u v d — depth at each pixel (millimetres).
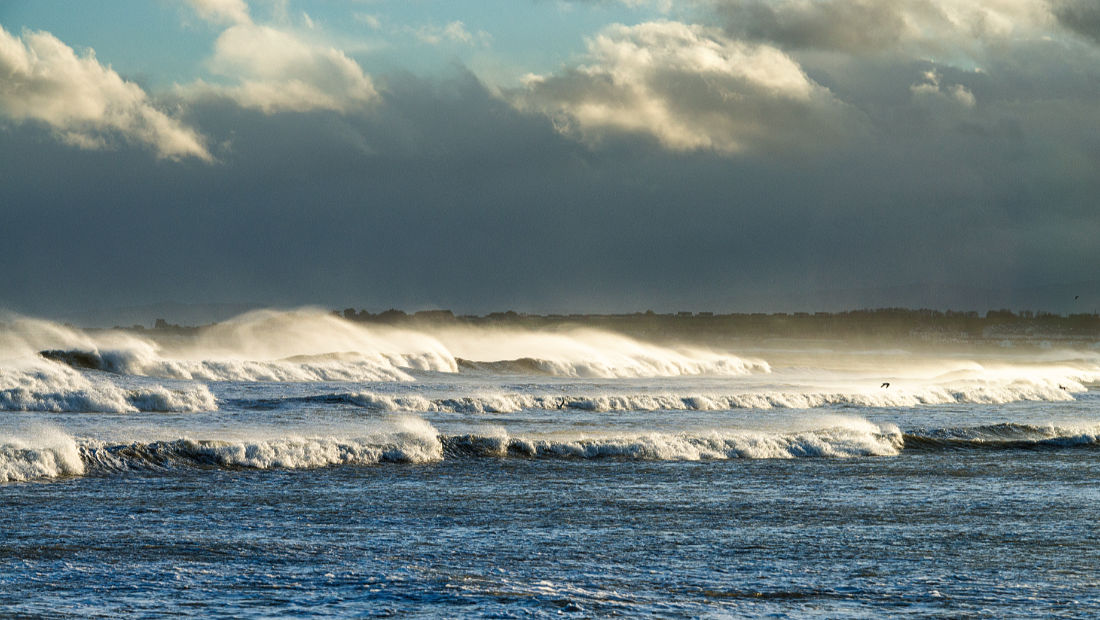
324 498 80125
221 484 85188
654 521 73062
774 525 71938
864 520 74375
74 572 53562
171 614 45938
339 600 48688
